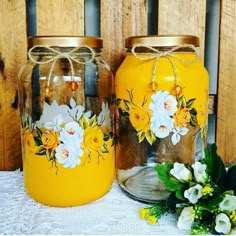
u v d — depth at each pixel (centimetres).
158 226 50
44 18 67
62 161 54
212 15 71
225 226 46
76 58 53
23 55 68
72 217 53
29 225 51
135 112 55
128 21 68
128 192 58
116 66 68
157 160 58
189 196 48
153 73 53
